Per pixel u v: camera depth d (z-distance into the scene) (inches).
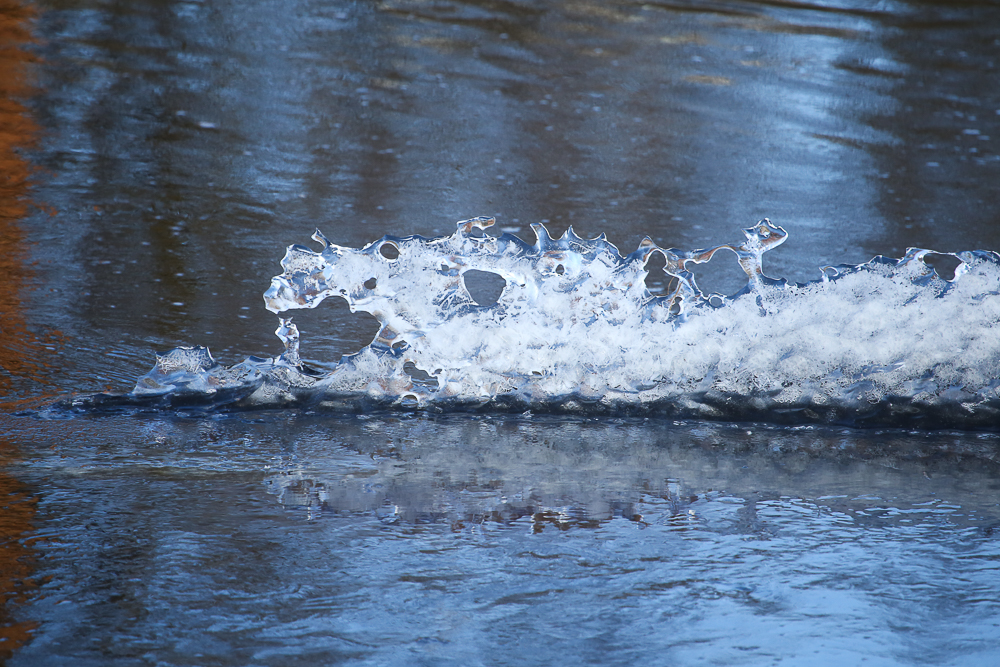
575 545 245.9
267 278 473.4
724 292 474.6
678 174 679.7
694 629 207.8
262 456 305.0
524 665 193.3
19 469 284.8
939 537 255.4
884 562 239.9
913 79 970.7
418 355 361.1
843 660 197.5
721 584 227.0
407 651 197.2
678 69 965.2
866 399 357.1
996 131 818.2
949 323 357.7
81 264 477.4
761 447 327.3
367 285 459.8
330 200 591.5
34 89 772.6
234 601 214.1
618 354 362.6
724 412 359.6
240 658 193.5
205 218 550.6
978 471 307.3
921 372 356.5
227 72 856.9
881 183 678.5
